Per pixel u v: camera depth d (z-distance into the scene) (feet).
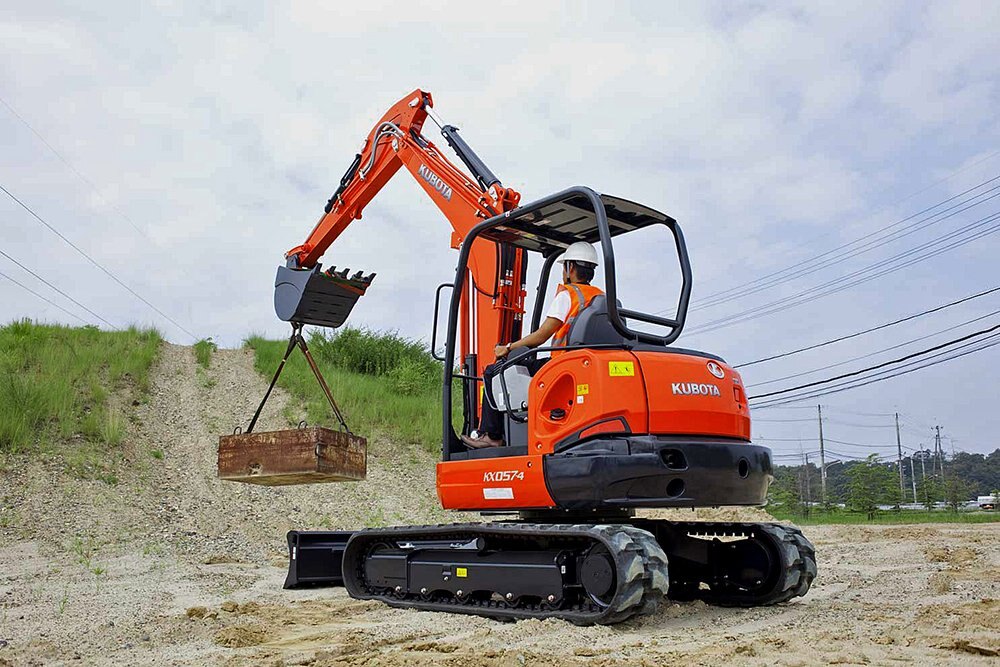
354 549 25.68
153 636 18.48
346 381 63.77
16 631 19.25
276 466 24.98
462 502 22.81
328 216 32.27
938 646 15.66
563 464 20.17
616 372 20.36
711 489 20.70
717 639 17.33
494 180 27.22
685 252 24.17
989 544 36.40
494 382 23.89
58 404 47.01
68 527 35.96
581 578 20.01
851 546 37.24
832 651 15.46
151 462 46.19
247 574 30.22
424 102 30.48
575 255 23.18
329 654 16.58
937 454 280.10
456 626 20.07
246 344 73.26
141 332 68.33
